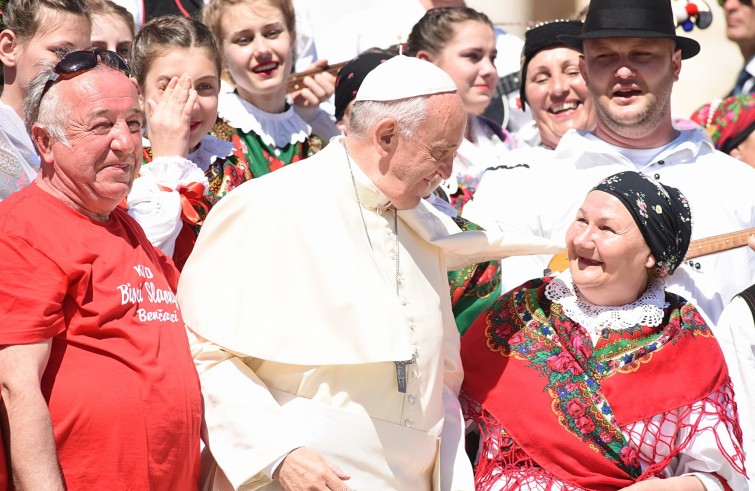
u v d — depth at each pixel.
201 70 9.22
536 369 8.06
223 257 7.61
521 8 16.38
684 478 7.75
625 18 9.80
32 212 6.66
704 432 7.80
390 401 7.51
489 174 10.51
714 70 17.86
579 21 11.91
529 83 11.98
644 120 9.97
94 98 6.74
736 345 8.80
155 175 8.46
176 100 8.84
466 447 8.56
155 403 6.72
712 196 9.99
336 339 7.36
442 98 7.27
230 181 9.59
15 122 8.38
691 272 9.61
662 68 9.93
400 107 7.27
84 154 6.71
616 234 7.89
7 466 6.29
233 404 7.30
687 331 8.09
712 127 13.13
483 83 12.23
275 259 7.48
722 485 7.82
